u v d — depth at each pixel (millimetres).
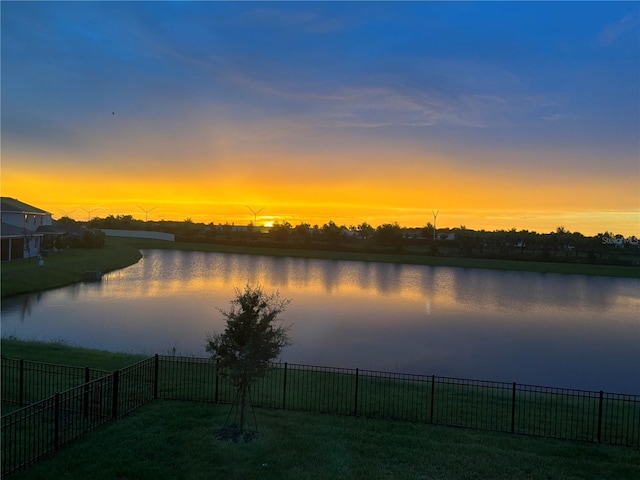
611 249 94438
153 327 25438
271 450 9062
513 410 10992
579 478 8594
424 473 8523
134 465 8156
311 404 12227
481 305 39188
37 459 8219
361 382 14828
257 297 10656
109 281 45031
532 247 98188
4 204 58375
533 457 9406
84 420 10008
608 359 22469
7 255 49031
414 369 19453
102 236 79438
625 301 43844
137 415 10547
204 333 24188
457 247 103250
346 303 37406
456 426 11133
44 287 38719
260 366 9727
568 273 70250
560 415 12469
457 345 24359
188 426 10000
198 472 8078
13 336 21000
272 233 111938
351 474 8312
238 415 10812
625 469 9023
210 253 89688
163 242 103938
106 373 12414
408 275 63094
